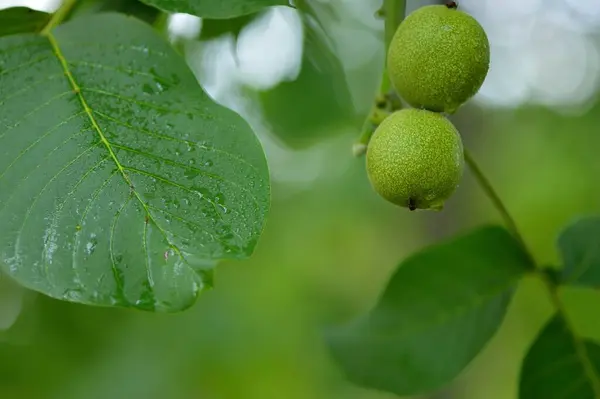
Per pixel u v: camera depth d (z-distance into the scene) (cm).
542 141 156
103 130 58
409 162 61
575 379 68
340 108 84
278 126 85
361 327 70
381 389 69
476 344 69
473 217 137
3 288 83
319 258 188
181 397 104
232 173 58
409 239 182
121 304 56
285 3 61
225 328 117
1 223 57
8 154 58
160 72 60
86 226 57
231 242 57
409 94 63
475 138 114
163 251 57
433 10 63
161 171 58
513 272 69
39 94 59
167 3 60
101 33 60
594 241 69
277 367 137
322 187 178
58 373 88
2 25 61
